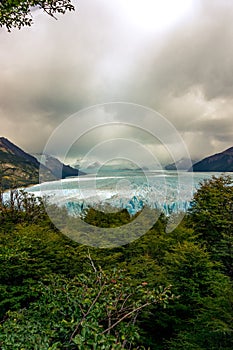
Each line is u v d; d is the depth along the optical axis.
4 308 8.41
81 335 4.17
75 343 4.12
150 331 9.68
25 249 9.75
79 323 4.33
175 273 10.59
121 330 4.48
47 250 9.99
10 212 13.98
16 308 7.98
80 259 9.64
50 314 5.01
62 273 9.70
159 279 9.74
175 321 9.50
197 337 7.73
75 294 5.11
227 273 12.04
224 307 7.72
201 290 10.25
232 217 15.00
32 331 4.41
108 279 4.93
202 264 10.37
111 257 10.05
